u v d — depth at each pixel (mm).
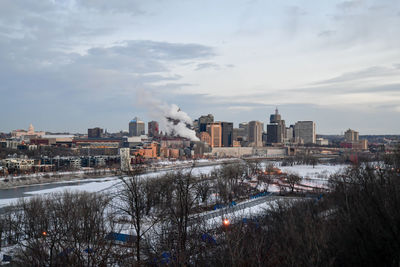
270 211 86188
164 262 43281
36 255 42312
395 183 38438
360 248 32156
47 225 69750
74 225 55688
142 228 61531
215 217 97562
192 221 61250
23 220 94125
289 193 184125
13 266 45875
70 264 39719
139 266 44906
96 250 43344
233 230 44500
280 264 33906
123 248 50875
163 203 91000
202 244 47719
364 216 33625
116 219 69562
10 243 79625
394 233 29812
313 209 65750
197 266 41219
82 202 105688
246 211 119812
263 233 50438
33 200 122688
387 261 30422
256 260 34344
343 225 36844
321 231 35969
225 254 36875
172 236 48875
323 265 29969
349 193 48094
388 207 33031
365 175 46125
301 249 33781
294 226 42344
